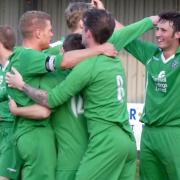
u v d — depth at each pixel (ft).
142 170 31.71
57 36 56.13
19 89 26.86
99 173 26.35
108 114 26.50
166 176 31.35
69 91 26.30
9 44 33.12
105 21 26.68
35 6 56.29
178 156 30.45
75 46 27.37
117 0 55.67
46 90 26.94
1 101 32.91
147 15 55.72
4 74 32.65
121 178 27.07
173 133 30.40
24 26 27.58
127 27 29.01
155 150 30.89
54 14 56.24
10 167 28.73
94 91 26.53
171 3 55.47
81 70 26.27
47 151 26.91
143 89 55.98
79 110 27.07
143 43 31.55
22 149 27.09
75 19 28.94
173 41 30.27
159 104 30.45
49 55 26.91
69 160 26.96
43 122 26.91
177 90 30.17
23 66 26.89
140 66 55.67
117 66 27.07
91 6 29.25
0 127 33.06
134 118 46.85
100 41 26.84
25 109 26.71
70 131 26.99
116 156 26.45
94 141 26.45
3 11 57.00
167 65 30.35
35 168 27.04
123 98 27.12
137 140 46.37
